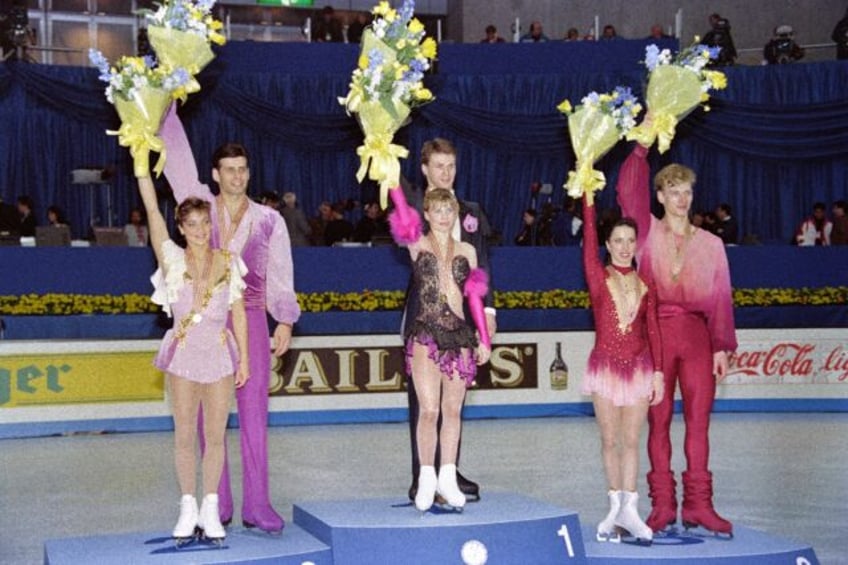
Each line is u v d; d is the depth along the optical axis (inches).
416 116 1402.6
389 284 1143.0
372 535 411.5
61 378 930.7
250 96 1385.3
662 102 475.5
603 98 475.5
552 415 1043.3
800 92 1387.8
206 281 423.5
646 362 461.1
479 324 446.0
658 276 477.4
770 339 1074.1
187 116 1376.7
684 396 478.0
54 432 927.7
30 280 1087.6
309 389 995.9
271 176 1405.0
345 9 1755.7
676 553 432.8
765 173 1401.3
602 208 1373.0
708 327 485.4
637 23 1664.6
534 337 1041.5
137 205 1375.5
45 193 1354.6
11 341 932.0
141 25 1519.4
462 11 1723.7
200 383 422.3
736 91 1391.5
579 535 430.6
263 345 458.3
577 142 474.9
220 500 462.6
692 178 480.1
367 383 1007.6
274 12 1670.8
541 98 1408.7
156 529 558.6
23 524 579.2
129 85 427.2
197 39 434.6
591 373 462.3
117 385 944.9
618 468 466.3
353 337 1003.3
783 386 1075.9
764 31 1627.7
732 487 665.6
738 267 1181.1
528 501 462.9
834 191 1391.5
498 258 1160.8
